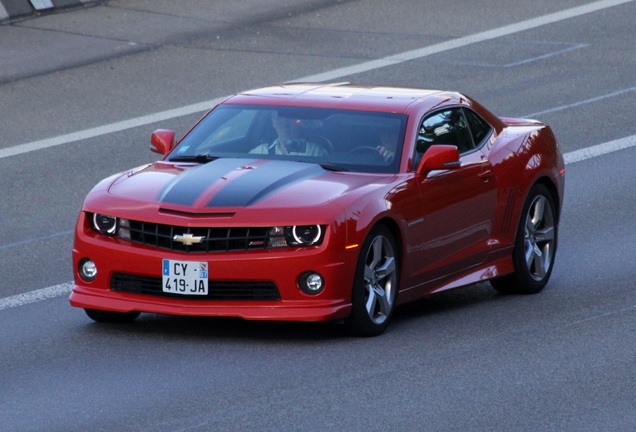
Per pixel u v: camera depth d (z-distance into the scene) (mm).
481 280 26469
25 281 28141
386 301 23547
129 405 18922
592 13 67750
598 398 19484
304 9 67938
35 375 20641
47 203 36656
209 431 17656
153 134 25938
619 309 25781
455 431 17766
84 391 19688
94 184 39188
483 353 22141
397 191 23656
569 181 39938
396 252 23750
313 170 23844
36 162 42062
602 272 29609
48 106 50156
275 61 57625
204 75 55188
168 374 20594
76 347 22375
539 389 19922
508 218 27234
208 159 24781
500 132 28078
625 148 44125
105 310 22875
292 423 18031
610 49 60375
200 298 22172
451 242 25438
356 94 26562
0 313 25234
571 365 21391
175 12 66312
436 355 21953
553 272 29922
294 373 20656
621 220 35156
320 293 22031
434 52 59812
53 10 64688
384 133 25016
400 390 19734
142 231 22438
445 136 26094
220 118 26109
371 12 67438
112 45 59562
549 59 58500
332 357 21688
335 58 58438
